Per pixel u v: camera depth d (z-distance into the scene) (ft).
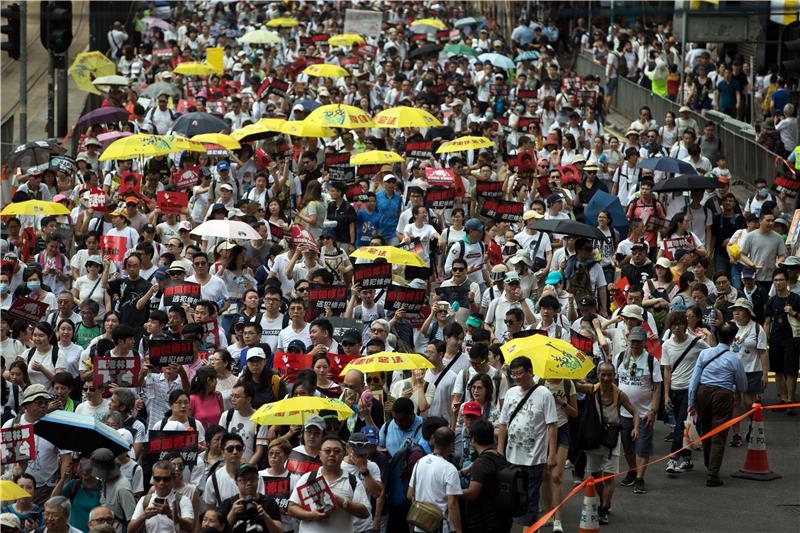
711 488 152.46
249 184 244.42
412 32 465.47
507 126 312.29
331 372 142.31
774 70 337.72
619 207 211.61
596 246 204.74
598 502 143.84
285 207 229.04
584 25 472.85
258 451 132.05
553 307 154.10
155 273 177.78
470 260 189.98
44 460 134.41
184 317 160.04
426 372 143.33
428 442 125.08
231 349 154.92
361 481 116.57
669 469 157.79
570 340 151.02
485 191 228.63
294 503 114.42
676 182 216.95
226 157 245.45
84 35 517.96
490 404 136.56
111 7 494.59
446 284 176.65
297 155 262.67
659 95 357.82
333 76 337.72
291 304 159.63
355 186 220.84
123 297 176.35
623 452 161.99
